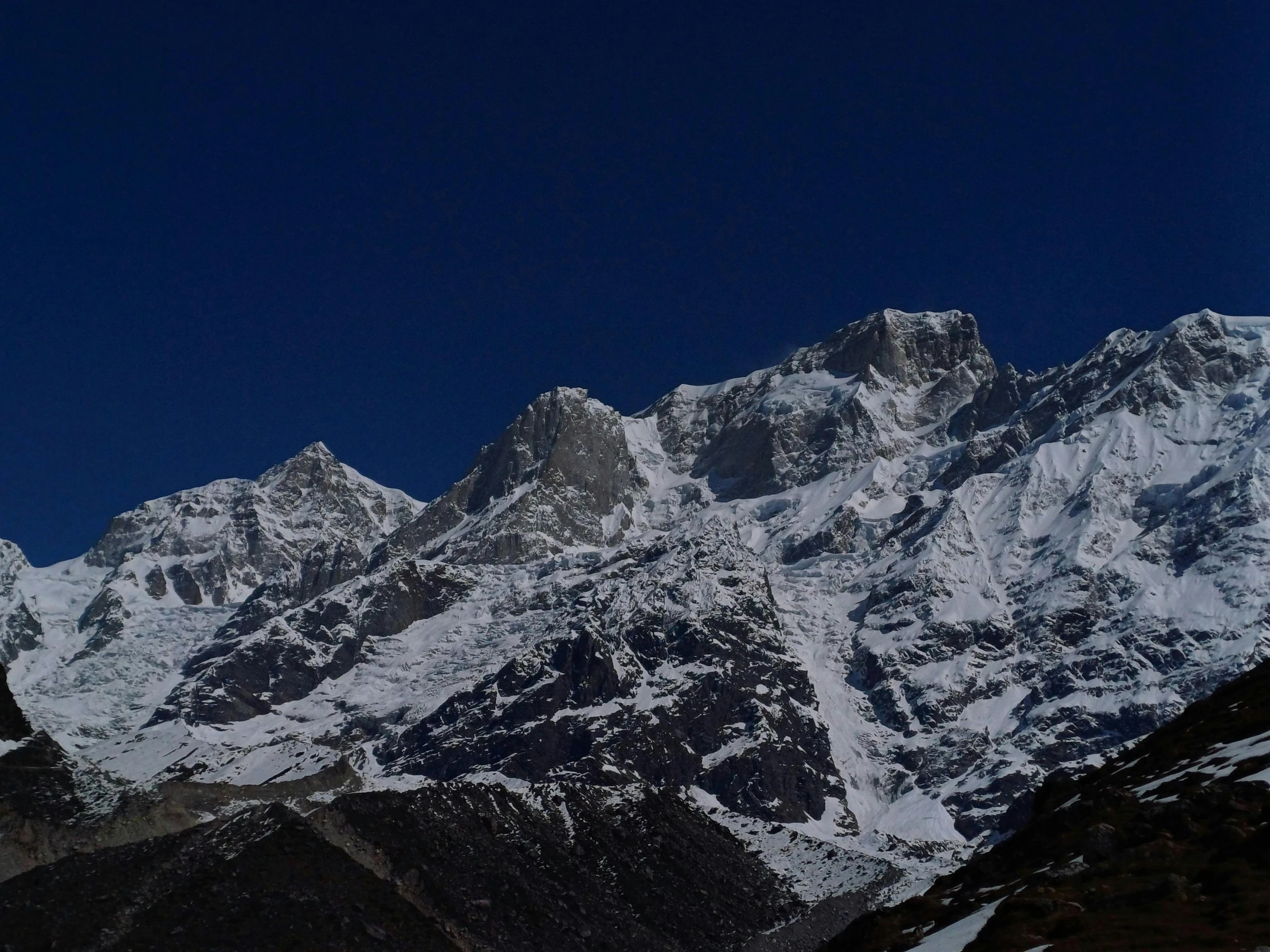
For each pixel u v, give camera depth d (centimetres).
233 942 19950
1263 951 10494
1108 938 11525
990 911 13950
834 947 15812
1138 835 14200
